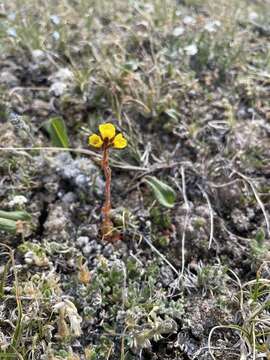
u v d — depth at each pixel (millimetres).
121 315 179
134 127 254
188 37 308
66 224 214
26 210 217
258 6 375
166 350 178
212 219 216
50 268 195
